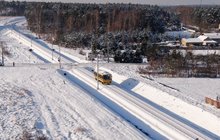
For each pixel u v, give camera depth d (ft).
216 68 247.09
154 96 176.86
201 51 345.51
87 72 236.02
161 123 135.74
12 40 441.27
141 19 499.51
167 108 160.45
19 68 243.81
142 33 413.39
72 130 123.75
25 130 122.52
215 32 518.78
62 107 152.46
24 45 399.03
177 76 233.14
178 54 273.13
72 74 232.53
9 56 315.99
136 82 200.95
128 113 150.61
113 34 399.85
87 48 370.32
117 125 130.72
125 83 205.87
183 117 147.74
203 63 263.29
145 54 302.45
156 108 157.48
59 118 136.98
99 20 504.43
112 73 231.71
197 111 148.87
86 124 130.41
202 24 575.79
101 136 117.91
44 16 591.37
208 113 143.74
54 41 416.46
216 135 126.52
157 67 246.68
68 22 504.43
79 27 492.54
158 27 504.84
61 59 301.84
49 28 518.37
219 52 334.24
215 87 203.10
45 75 220.43
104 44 331.77
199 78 229.86
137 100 169.58
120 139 115.65
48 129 124.67
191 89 195.42
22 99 162.91
